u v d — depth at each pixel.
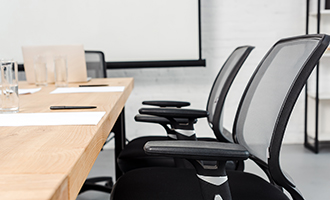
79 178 0.66
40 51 2.27
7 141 0.79
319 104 3.57
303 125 3.68
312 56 1.03
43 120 1.03
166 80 3.60
